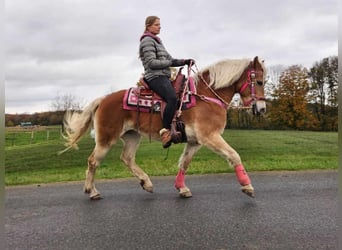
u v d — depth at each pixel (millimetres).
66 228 4258
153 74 5305
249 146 13523
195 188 6098
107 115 5566
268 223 4141
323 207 4684
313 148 12484
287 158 9727
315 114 27453
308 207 4699
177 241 3729
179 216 4508
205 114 5262
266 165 8414
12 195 6223
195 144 5613
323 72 27516
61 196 5957
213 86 5438
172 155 11531
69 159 11469
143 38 5320
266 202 4996
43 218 4688
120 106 5555
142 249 3570
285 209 4641
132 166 5914
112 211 4863
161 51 5348
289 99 27156
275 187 5941
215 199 5254
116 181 7211
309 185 6008
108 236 3943
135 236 3908
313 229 3922
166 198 5461
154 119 5453
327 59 27406
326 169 7645
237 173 5148
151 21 5355
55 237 3984
